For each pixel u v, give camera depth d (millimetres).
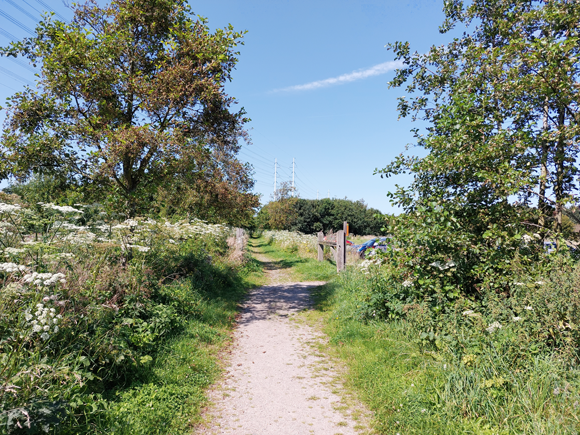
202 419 3340
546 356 3322
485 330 3844
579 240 5375
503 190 4906
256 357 5039
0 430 2205
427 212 5293
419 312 4602
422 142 6969
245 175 16188
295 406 3623
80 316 3652
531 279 4266
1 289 3199
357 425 3256
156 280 6074
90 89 7172
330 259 15445
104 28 7648
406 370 4008
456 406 3127
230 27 7508
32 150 7020
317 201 56562
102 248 5383
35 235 5422
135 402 3303
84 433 2727
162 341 4836
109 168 6949
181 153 7270
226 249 14242
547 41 4801
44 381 2752
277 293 9797
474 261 5273
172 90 7012
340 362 4820
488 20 7184
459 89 6121
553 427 2627
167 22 7855
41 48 7004
